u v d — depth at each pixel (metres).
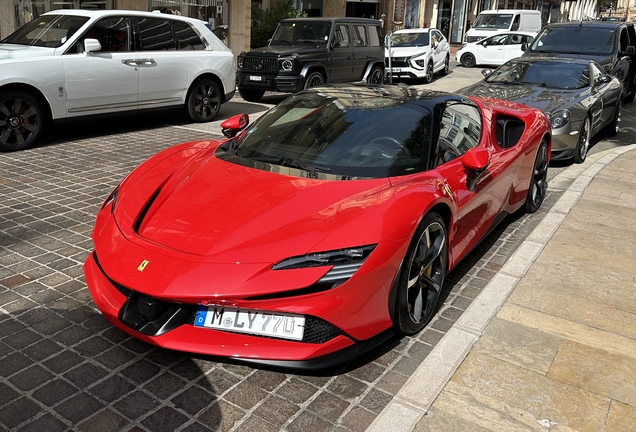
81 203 5.37
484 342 3.25
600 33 12.00
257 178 3.43
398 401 2.71
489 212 4.33
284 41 13.08
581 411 2.70
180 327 2.79
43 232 4.64
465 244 3.95
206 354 2.74
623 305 3.77
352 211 3.01
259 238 2.86
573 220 5.39
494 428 2.57
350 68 13.30
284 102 4.42
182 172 3.69
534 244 4.71
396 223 2.97
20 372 2.85
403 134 3.76
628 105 13.82
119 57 8.22
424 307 3.42
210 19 15.46
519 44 22.06
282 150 3.76
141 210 3.27
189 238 2.94
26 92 7.27
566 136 7.29
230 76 9.93
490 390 2.83
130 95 8.47
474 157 3.69
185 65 9.13
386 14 27.31
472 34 24.59
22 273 3.91
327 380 2.90
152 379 2.85
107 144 7.86
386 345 3.24
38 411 2.58
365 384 2.88
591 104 7.79
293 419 2.61
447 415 2.64
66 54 7.71
